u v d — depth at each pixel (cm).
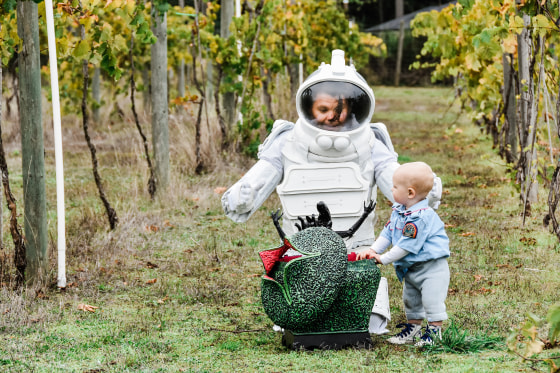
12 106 1853
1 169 650
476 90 1224
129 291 654
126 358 468
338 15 2006
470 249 762
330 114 514
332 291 459
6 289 630
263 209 979
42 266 658
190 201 1024
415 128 1870
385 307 523
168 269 725
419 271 483
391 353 471
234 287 661
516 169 1000
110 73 830
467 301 593
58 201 650
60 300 620
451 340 481
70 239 795
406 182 479
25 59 643
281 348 494
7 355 480
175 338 520
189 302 620
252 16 1304
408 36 3809
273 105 1642
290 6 1695
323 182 519
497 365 435
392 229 490
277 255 471
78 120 1956
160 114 1049
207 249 796
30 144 648
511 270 684
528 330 369
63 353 485
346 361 453
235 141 1273
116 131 1802
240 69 1255
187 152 1236
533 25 652
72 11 793
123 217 889
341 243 469
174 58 1922
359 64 2384
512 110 1065
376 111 2355
